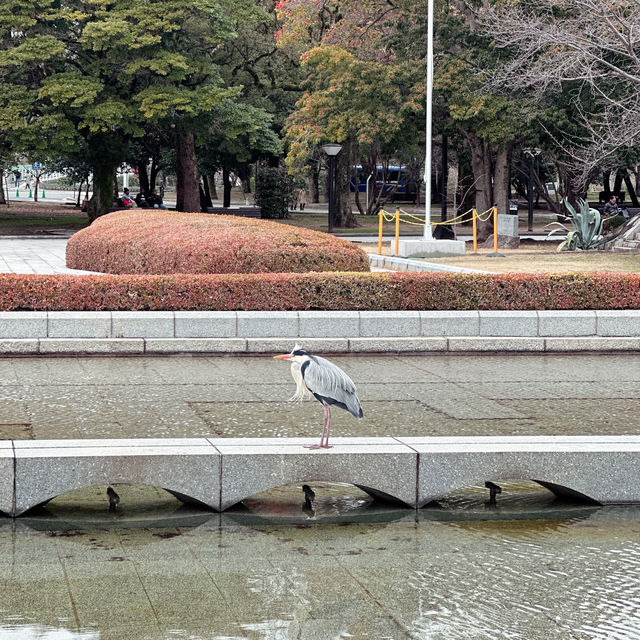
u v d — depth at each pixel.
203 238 17.41
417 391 11.12
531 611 5.30
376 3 39.66
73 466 6.86
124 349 13.16
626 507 7.41
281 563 6.02
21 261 26.53
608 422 9.62
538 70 28.55
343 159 46.44
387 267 26.08
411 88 34.59
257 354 13.45
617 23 28.00
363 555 6.19
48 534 6.52
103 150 41.56
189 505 7.25
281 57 48.12
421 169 68.50
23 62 37.56
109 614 5.17
